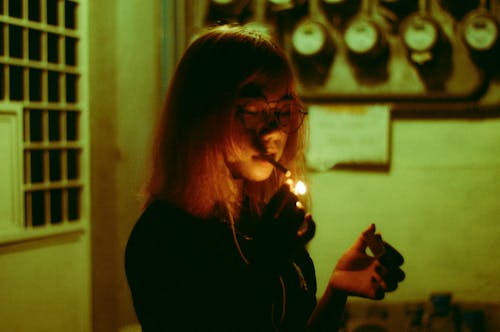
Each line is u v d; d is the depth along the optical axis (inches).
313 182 115.3
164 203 37.5
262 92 37.2
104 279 109.3
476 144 110.3
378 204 114.0
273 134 37.3
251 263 34.8
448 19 107.4
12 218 95.2
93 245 107.0
